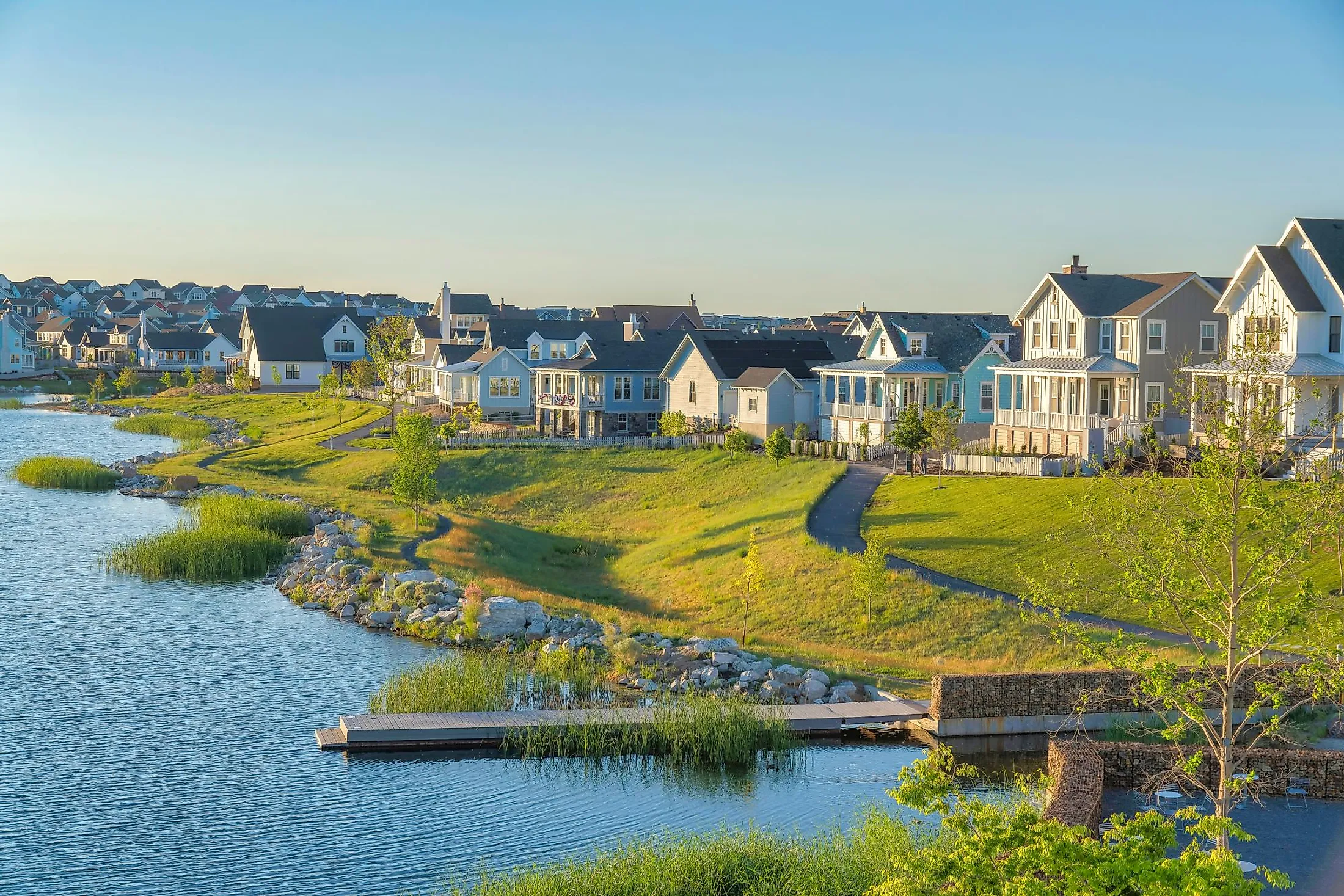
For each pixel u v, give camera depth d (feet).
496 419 377.91
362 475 288.71
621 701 125.80
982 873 57.88
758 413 291.79
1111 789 97.81
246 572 195.00
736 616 159.12
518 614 154.10
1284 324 188.55
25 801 99.50
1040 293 240.53
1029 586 92.48
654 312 543.39
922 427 221.25
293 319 532.73
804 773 107.45
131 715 121.19
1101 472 94.07
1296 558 73.92
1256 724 107.45
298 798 101.04
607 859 85.46
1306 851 82.89
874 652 140.46
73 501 264.11
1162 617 135.64
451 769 108.37
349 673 136.77
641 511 239.91
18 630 152.87
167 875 86.58
